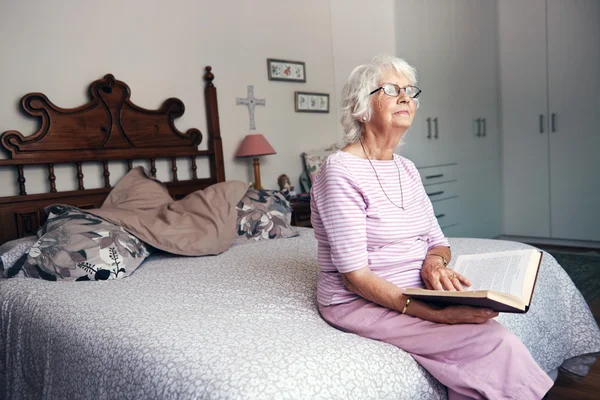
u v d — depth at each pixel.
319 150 3.97
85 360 1.34
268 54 3.68
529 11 4.49
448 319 1.17
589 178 4.28
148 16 3.06
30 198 2.54
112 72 2.90
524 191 4.73
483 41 4.60
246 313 1.43
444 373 1.13
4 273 2.06
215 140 3.32
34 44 2.61
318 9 4.03
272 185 3.71
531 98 4.57
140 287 1.81
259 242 2.61
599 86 4.12
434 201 4.17
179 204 2.60
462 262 1.45
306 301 1.56
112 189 2.79
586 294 2.97
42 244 2.05
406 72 1.41
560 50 4.32
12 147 2.49
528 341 1.60
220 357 1.09
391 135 1.39
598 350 1.95
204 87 3.33
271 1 3.70
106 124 2.82
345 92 1.44
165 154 3.06
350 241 1.27
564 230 4.49
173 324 1.34
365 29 3.89
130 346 1.25
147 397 1.11
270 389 0.96
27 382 1.65
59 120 2.64
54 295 1.76
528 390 1.08
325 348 1.13
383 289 1.25
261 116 3.64
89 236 2.09
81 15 2.78
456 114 4.34
